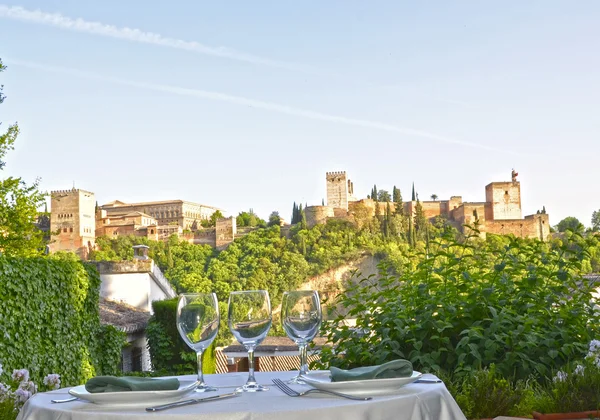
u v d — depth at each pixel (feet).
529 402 11.82
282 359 76.33
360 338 15.30
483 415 11.48
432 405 6.34
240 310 7.10
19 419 6.57
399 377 6.65
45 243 52.29
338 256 289.33
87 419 5.82
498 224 353.10
